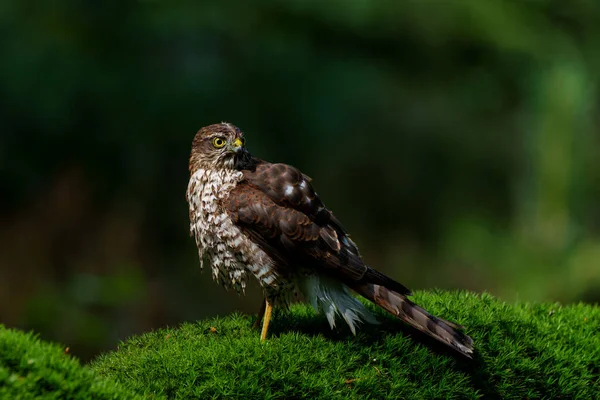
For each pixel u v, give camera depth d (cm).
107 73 1550
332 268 545
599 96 1845
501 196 1831
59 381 417
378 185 1800
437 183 1836
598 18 1705
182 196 1598
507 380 544
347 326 572
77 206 1544
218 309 1497
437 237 1789
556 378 554
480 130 1886
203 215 570
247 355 515
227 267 576
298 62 1684
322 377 509
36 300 1421
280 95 1664
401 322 576
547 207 1745
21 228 1516
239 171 566
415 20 1648
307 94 1684
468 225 1781
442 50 1711
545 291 1574
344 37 1688
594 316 647
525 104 1806
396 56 1728
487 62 1742
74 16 1554
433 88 1798
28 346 430
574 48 1731
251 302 1520
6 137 1528
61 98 1525
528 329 586
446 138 1862
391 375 523
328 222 562
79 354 1354
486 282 1705
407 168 1825
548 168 1750
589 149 1806
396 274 1723
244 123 1625
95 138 1558
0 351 418
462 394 528
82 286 1455
